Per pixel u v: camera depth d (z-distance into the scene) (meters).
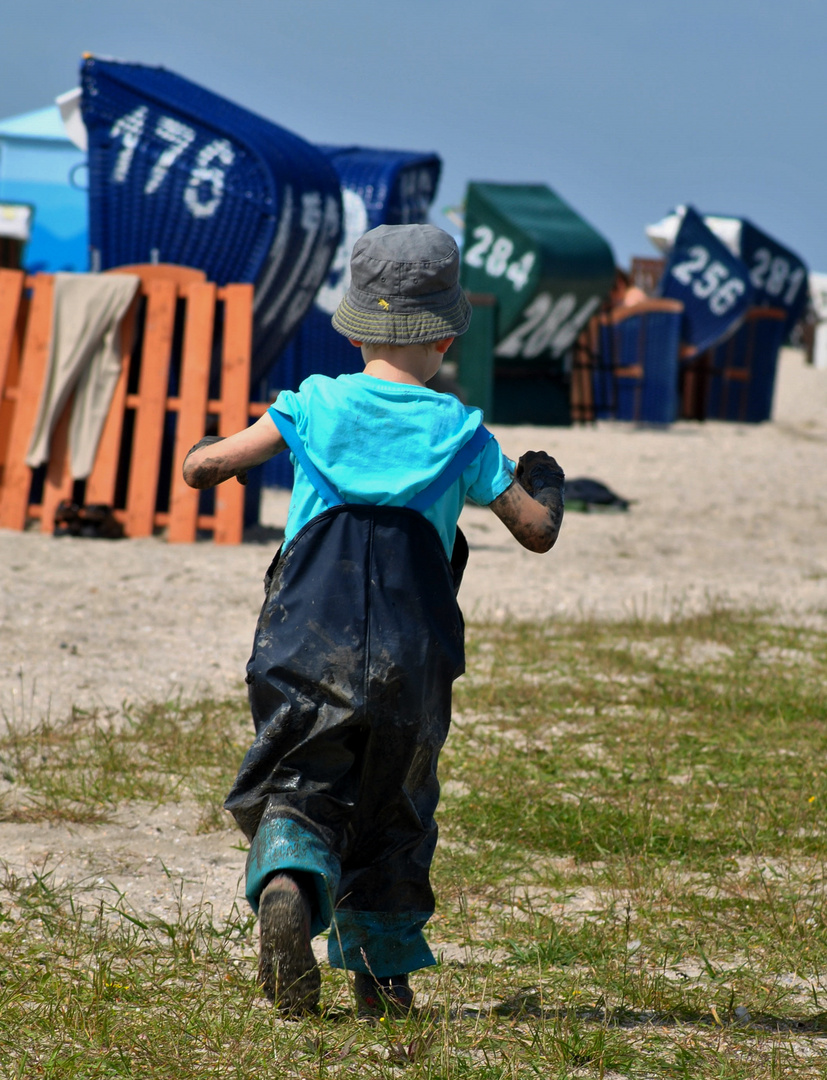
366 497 7.02
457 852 11.48
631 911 10.18
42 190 52.84
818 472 52.66
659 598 26.75
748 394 71.44
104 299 28.67
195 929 9.22
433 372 7.48
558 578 28.73
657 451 55.84
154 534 29.66
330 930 7.45
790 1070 7.19
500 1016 7.90
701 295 67.44
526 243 57.22
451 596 7.17
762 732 16.05
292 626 6.98
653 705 17.28
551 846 11.88
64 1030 7.18
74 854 10.99
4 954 8.45
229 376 29.03
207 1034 7.09
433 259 7.16
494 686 17.81
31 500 30.28
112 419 29.09
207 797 12.62
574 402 65.38
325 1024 7.30
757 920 9.88
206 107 30.08
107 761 13.40
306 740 6.87
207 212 29.62
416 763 7.12
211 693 17.25
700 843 11.84
